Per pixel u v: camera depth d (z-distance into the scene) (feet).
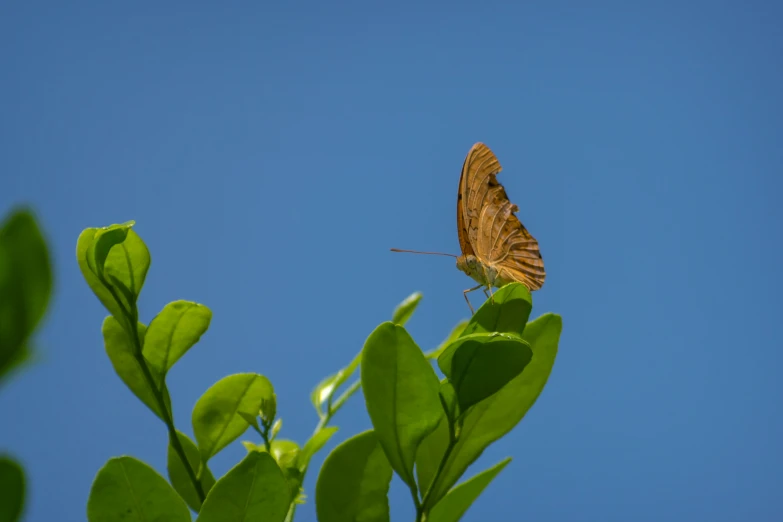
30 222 0.57
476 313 1.86
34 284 0.57
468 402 1.61
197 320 1.86
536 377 1.83
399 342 1.63
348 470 1.68
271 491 1.54
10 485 0.66
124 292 1.77
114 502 1.51
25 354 0.58
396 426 1.62
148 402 1.82
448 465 1.74
